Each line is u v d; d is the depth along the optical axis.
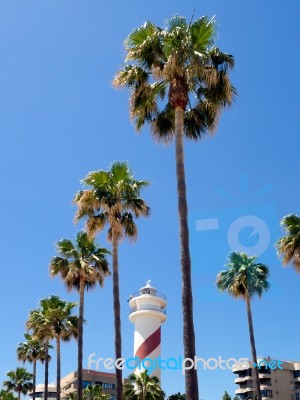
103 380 98.44
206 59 19.97
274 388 94.75
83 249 41.09
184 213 18.34
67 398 76.69
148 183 33.12
